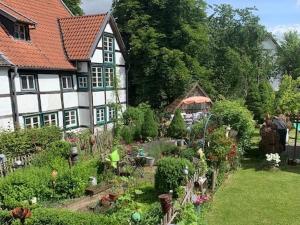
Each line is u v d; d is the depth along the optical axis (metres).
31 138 15.55
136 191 10.73
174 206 7.35
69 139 15.90
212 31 32.94
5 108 16.62
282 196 11.10
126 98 26.92
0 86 16.27
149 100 27.22
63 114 21.03
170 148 16.33
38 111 18.92
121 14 27.89
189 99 25.38
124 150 15.10
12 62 16.73
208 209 9.90
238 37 33.31
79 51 21.69
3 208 9.56
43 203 10.29
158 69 26.06
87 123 22.55
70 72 21.56
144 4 27.50
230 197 11.02
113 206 9.19
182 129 19.72
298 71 41.50
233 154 12.88
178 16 26.64
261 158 15.95
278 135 15.77
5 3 19.72
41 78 19.06
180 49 26.88
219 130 13.52
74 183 10.90
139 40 25.89
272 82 45.50
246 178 13.06
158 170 10.66
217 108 16.88
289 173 13.65
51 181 10.87
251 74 32.53
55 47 21.45
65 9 26.20
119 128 19.86
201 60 30.00
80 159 13.74
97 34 22.19
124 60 26.27
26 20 18.61
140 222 7.22
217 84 30.69
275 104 22.58
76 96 22.31
